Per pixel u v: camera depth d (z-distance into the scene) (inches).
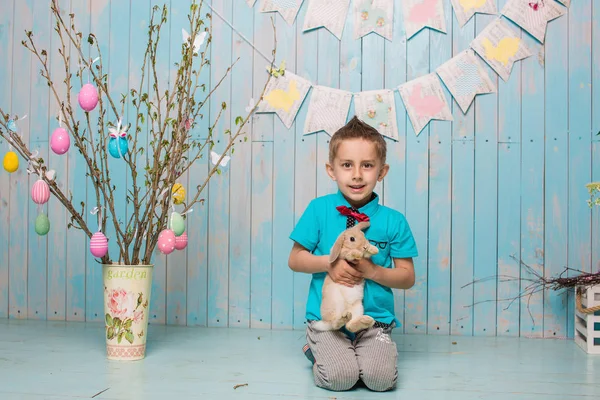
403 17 85.6
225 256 88.4
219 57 88.6
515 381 60.5
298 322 86.9
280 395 54.9
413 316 85.3
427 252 85.0
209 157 88.4
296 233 67.1
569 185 83.7
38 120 92.1
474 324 84.5
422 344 78.2
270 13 87.7
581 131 83.5
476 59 84.6
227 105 88.4
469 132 84.7
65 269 92.0
